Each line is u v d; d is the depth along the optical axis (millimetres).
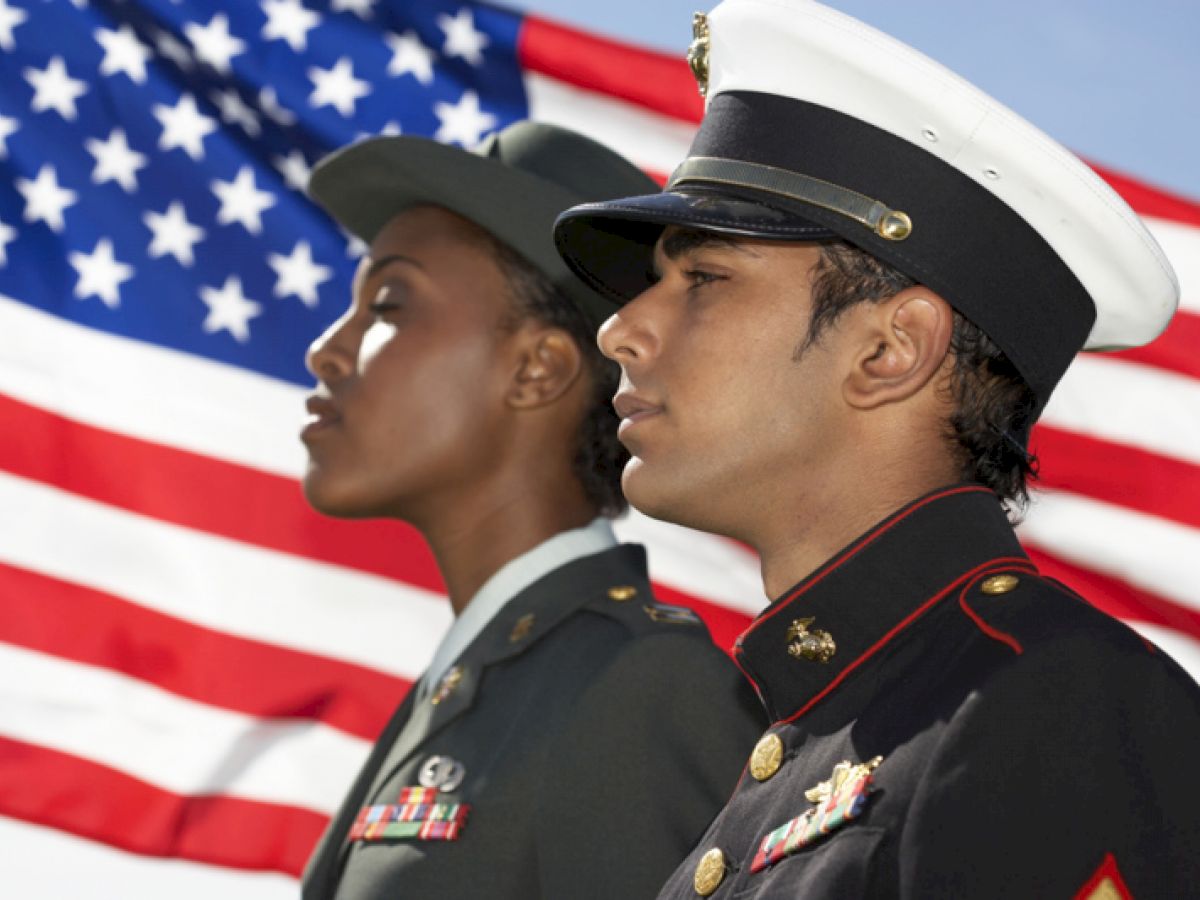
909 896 1313
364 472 2559
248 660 3840
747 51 1693
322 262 4059
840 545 1614
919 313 1604
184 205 4094
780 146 1645
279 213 4082
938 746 1374
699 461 1625
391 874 2205
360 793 2463
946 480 1623
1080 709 1351
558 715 2213
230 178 4105
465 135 4125
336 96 4145
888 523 1575
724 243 1653
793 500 1626
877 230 1594
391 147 2646
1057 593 1484
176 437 3955
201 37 4176
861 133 1625
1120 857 1294
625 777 2137
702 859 1551
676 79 4105
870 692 1528
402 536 3898
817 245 1633
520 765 2184
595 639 2326
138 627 3863
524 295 2596
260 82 4156
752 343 1622
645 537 3900
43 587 3869
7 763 3775
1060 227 1632
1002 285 1610
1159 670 1385
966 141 1606
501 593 2498
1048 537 3920
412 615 3865
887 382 1598
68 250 4066
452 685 2381
